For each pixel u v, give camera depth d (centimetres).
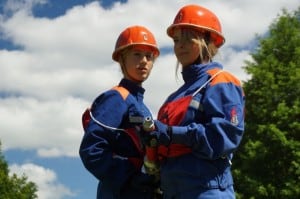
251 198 2420
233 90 433
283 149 2469
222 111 423
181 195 424
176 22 465
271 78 2622
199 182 416
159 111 474
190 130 414
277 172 2480
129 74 532
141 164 492
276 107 2583
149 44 529
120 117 502
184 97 441
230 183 430
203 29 457
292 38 2764
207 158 415
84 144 496
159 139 418
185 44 457
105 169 486
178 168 423
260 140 2545
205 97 430
